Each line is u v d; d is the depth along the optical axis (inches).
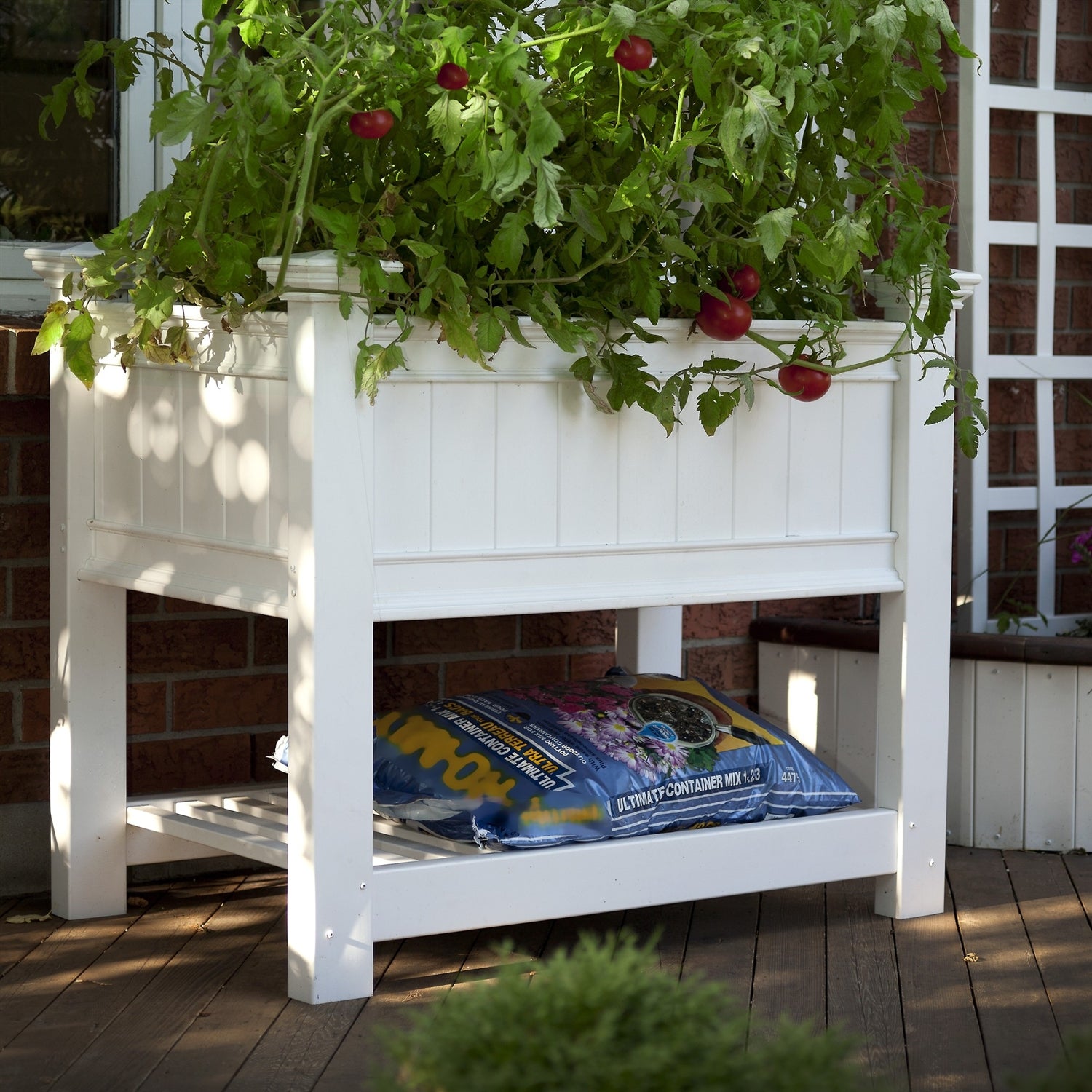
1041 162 122.0
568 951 83.2
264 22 71.6
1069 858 105.2
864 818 87.9
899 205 80.6
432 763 84.2
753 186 73.5
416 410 73.2
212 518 77.4
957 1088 65.0
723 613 115.5
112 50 83.9
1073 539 126.6
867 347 85.0
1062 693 105.5
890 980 79.0
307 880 72.9
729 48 69.6
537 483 76.5
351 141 72.6
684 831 83.7
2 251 99.7
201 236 70.1
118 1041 69.4
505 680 106.8
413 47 70.4
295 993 74.3
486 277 74.4
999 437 124.8
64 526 86.0
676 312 82.3
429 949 83.2
